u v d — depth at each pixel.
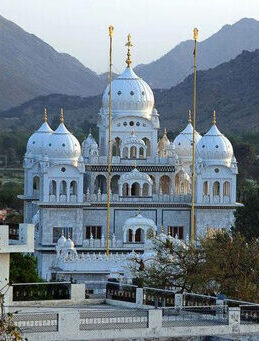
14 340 61.88
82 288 86.06
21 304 83.69
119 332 69.50
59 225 192.25
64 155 193.25
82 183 193.62
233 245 112.62
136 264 149.38
